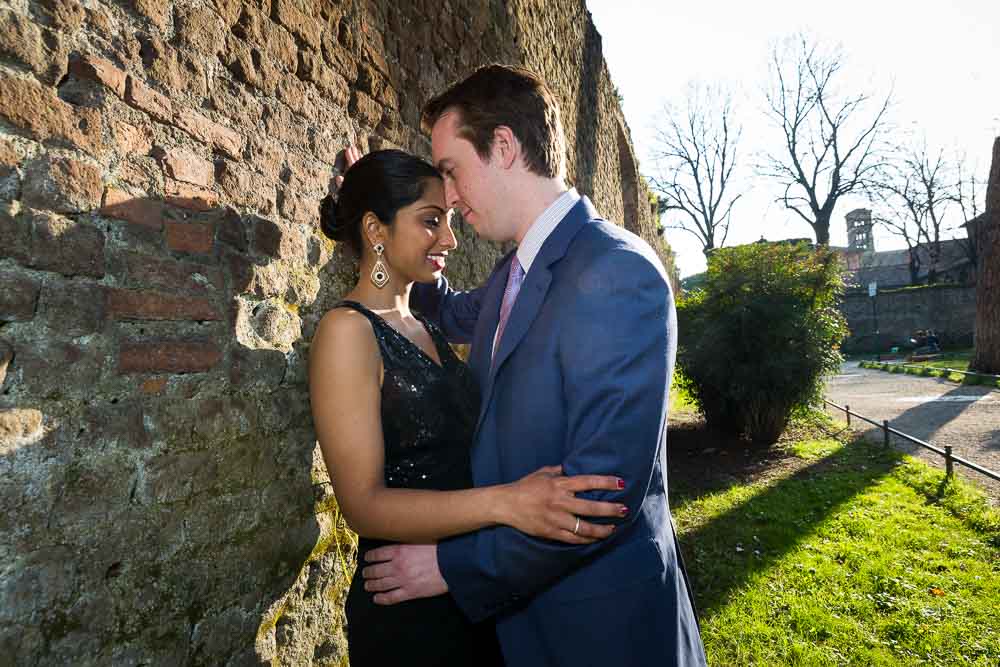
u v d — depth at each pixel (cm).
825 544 396
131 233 126
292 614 173
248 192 163
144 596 123
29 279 104
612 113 1171
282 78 182
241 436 154
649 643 118
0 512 98
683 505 506
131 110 127
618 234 127
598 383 110
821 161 3212
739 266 796
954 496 490
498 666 156
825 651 263
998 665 249
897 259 5041
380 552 130
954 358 2153
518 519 110
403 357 142
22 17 104
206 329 145
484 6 397
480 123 136
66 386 110
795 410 792
